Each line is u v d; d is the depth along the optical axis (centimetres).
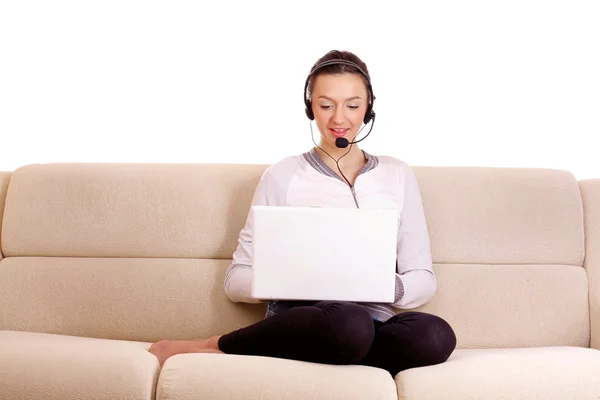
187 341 219
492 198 250
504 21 307
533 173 256
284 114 310
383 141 309
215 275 245
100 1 309
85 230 249
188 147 310
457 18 307
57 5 308
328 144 238
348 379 174
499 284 243
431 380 177
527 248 247
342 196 231
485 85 307
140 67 309
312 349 188
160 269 246
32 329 243
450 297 242
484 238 247
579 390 174
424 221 239
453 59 308
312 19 309
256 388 172
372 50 309
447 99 308
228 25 310
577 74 305
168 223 249
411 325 200
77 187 252
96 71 309
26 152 309
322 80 229
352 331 184
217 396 171
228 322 242
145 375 177
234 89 310
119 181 252
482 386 174
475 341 240
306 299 193
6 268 248
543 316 240
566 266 247
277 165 238
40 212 251
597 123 304
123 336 243
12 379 177
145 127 310
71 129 309
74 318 243
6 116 308
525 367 181
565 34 305
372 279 192
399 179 238
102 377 176
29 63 309
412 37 308
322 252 191
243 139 310
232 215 250
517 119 307
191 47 310
